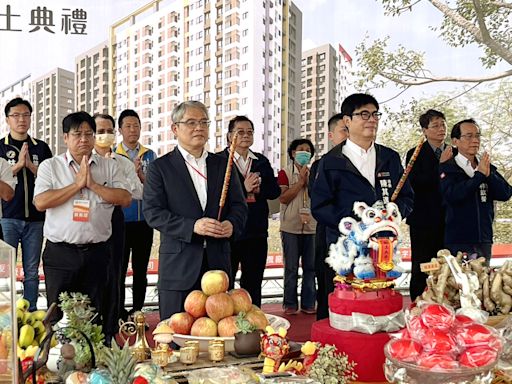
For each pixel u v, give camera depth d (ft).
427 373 4.16
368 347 5.21
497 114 16.30
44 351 4.41
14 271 3.59
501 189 11.59
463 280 5.90
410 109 16.26
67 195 9.10
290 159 15.24
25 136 13.08
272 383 4.47
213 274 6.14
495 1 15.89
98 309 9.56
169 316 7.70
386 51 16.25
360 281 5.42
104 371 4.17
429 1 16.17
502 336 4.97
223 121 15.72
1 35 14.25
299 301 17.22
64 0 14.84
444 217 12.80
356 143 8.09
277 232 17.31
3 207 12.73
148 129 15.66
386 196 7.81
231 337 5.68
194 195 7.92
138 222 13.00
